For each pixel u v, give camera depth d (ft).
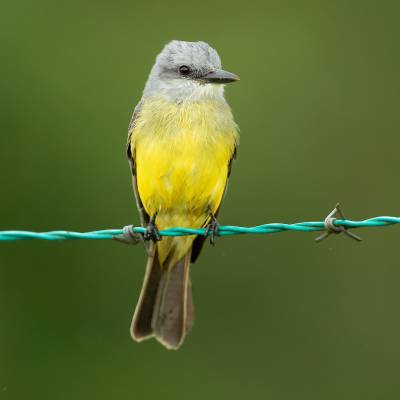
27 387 41.75
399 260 43.32
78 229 43.27
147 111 34.63
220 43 48.06
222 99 35.14
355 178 45.96
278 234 43.70
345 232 29.45
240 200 44.93
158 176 33.88
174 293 34.32
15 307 42.19
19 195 43.42
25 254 42.34
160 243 34.76
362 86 47.26
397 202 45.60
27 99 44.47
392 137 46.70
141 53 47.16
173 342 33.63
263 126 46.26
